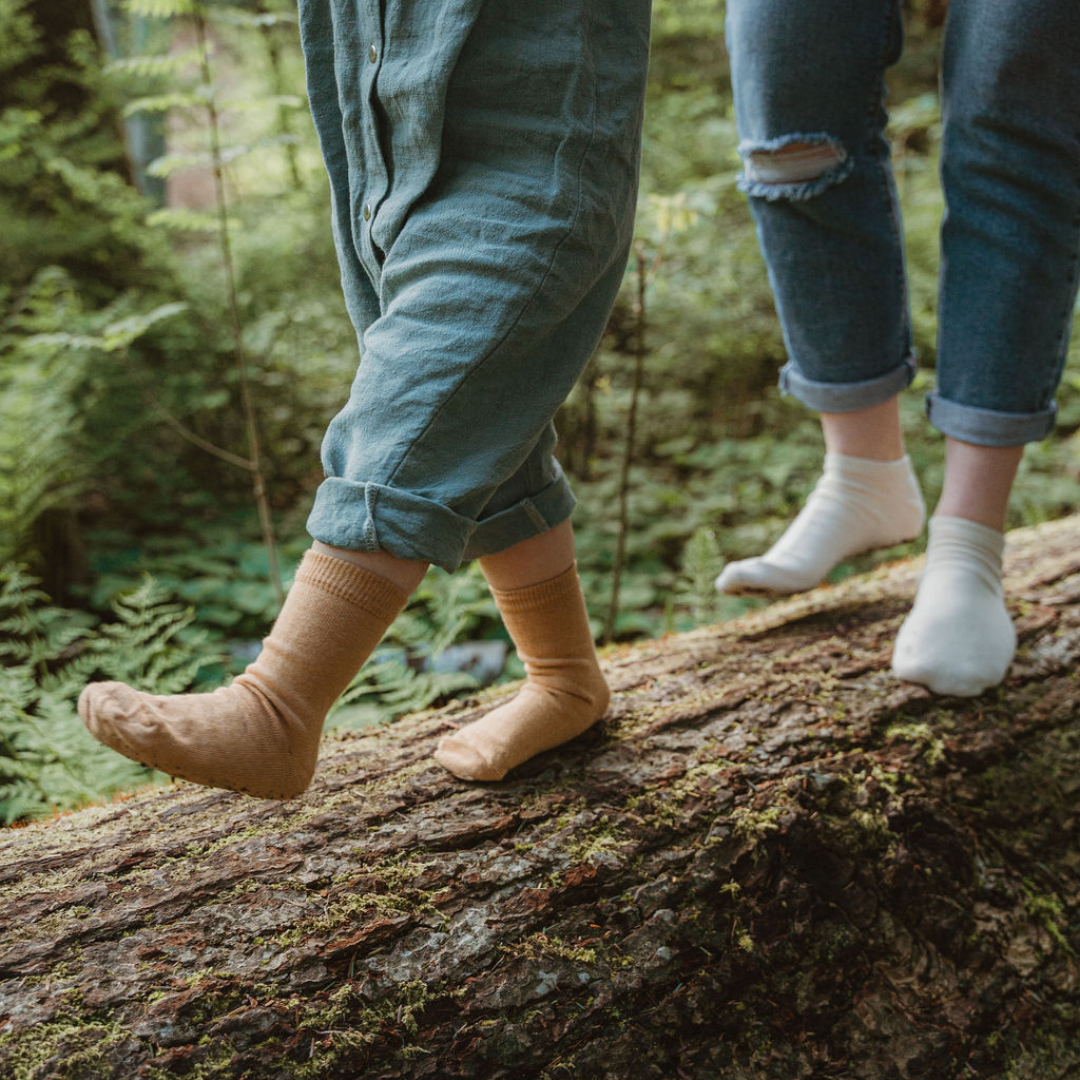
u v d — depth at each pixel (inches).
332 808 44.7
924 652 57.2
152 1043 33.0
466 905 40.5
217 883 39.2
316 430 158.2
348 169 41.6
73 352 126.8
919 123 166.2
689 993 42.0
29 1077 31.1
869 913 47.4
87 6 158.6
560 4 37.8
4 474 111.8
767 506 137.3
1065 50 49.3
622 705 55.3
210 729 35.4
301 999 35.6
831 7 54.3
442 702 78.9
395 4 37.8
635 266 149.3
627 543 129.0
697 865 44.9
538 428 38.6
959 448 58.6
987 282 54.8
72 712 69.2
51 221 153.3
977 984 47.9
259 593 120.6
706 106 198.7
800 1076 42.8
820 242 60.2
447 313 36.4
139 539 137.1
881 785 50.9
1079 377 141.6
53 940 35.7
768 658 61.4
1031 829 53.7
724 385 167.6
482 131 37.8
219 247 171.3
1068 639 63.2
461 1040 37.0
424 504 35.7
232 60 276.7
